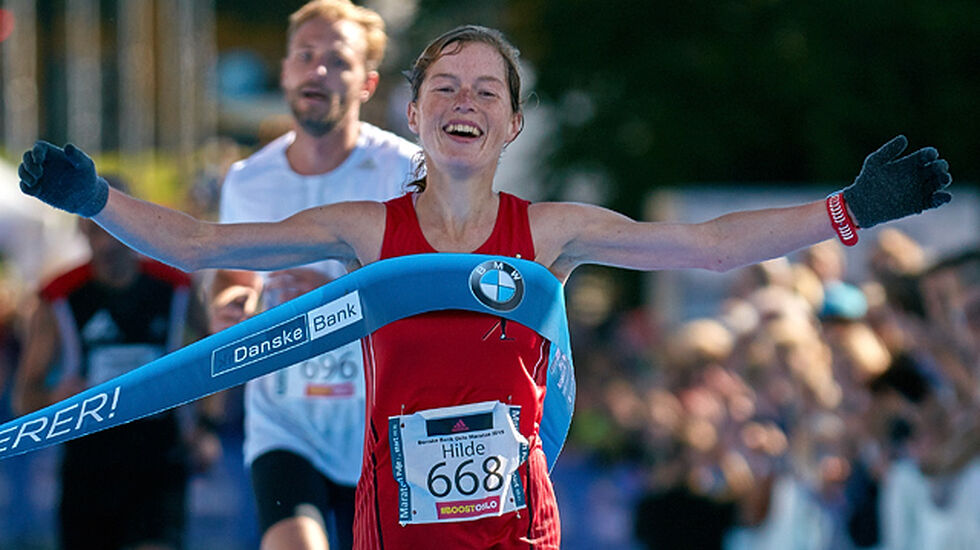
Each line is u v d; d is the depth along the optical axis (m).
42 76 42.72
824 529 12.17
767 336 13.09
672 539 13.77
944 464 10.25
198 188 17.36
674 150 35.31
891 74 33.97
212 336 5.92
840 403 12.26
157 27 41.62
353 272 5.87
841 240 5.84
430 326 5.77
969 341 10.46
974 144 34.25
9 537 19.39
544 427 6.13
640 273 36.69
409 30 38.78
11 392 21.77
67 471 10.95
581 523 18.20
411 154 8.52
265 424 8.49
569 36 36.38
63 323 10.89
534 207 6.03
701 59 34.66
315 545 7.79
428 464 5.78
